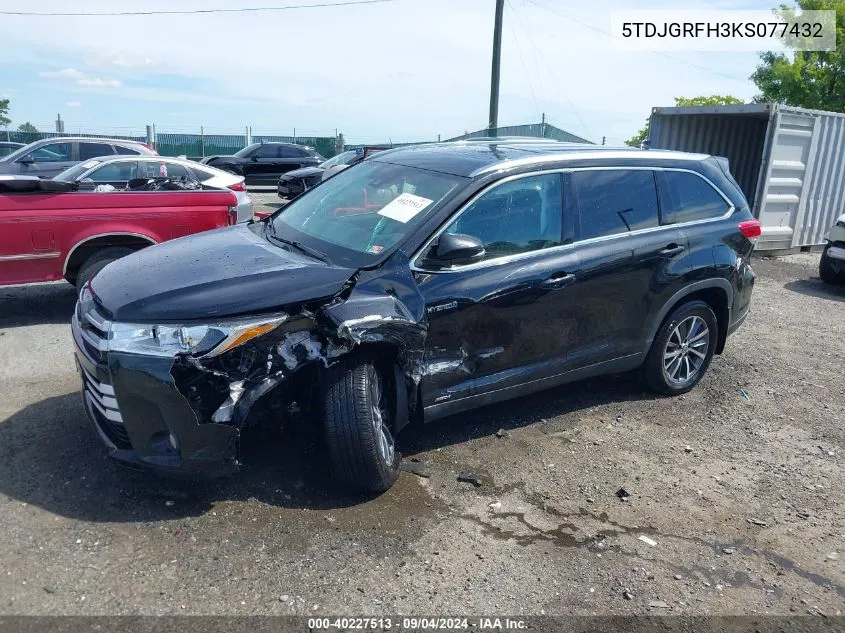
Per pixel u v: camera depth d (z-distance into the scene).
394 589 3.14
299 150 23.89
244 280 3.61
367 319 3.53
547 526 3.70
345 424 3.57
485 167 4.32
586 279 4.55
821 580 3.42
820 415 5.37
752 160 13.38
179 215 6.77
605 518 3.82
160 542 3.34
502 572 3.31
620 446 4.67
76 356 3.76
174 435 3.36
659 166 5.15
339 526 3.55
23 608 2.86
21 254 6.22
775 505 4.07
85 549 3.25
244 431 4.27
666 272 4.97
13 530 3.33
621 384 5.72
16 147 24.05
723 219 5.43
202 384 3.42
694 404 5.44
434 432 4.68
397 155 5.02
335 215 4.52
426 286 3.91
